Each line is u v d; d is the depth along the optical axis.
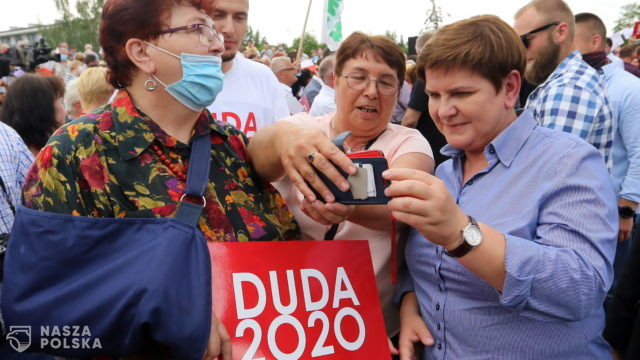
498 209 1.40
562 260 1.20
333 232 1.60
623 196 3.31
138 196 1.20
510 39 1.36
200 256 1.10
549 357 1.33
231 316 1.23
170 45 1.26
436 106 1.44
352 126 1.85
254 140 1.52
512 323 1.33
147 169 1.24
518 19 2.88
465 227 1.17
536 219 1.34
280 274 1.32
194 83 1.28
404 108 5.06
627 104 3.27
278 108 2.79
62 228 1.08
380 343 1.41
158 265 1.04
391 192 1.15
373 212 1.57
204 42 1.30
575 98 2.39
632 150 3.27
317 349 1.32
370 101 1.78
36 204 1.14
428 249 1.52
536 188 1.36
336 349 1.34
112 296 1.02
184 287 1.06
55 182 1.15
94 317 1.03
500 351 1.35
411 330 1.56
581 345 1.35
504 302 1.21
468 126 1.40
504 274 1.18
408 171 1.19
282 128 1.42
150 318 1.00
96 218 1.09
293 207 1.78
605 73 3.46
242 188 1.44
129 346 1.03
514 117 1.51
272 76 2.81
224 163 1.43
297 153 1.31
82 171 1.17
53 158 1.16
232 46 2.45
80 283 1.04
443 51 1.35
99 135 1.23
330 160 1.27
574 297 1.20
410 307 1.64
